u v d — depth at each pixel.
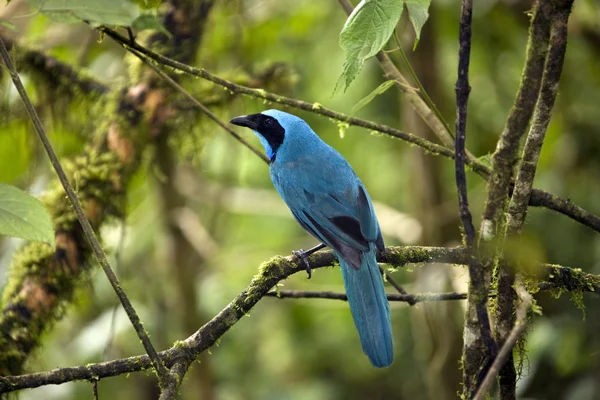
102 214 9.87
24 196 6.05
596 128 13.73
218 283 14.48
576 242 12.91
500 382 6.46
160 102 10.38
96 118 10.86
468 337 6.34
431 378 12.95
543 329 11.88
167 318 14.38
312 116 14.96
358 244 7.96
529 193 6.39
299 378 15.38
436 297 7.77
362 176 16.25
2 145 11.09
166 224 14.25
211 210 16.33
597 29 13.35
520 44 14.44
